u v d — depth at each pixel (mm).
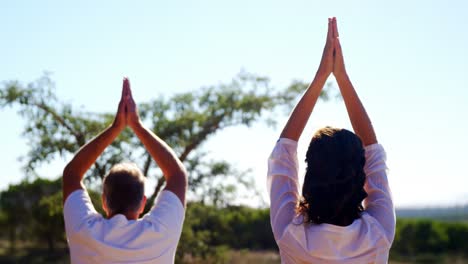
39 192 13898
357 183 2422
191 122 10227
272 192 2604
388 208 2531
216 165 10297
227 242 11844
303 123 2701
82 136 9648
